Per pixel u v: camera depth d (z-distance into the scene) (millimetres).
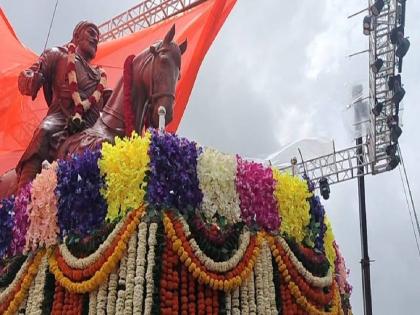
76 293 6734
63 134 8984
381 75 13172
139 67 8578
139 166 6816
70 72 9305
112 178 6855
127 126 8391
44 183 7402
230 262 6695
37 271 7227
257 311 6848
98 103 9328
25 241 7430
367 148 14547
